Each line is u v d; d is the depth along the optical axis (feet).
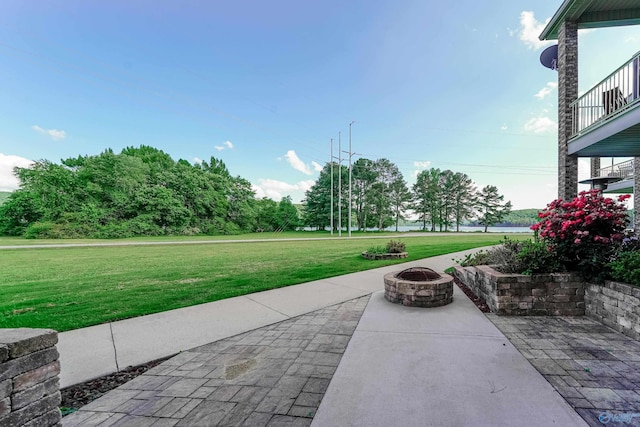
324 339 10.78
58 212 101.91
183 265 30.07
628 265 10.77
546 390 6.93
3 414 4.55
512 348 9.50
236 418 6.14
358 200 160.56
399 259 32.68
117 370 8.68
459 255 36.04
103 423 6.07
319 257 36.45
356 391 7.11
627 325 10.36
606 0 22.45
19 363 4.82
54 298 16.94
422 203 163.12
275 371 8.34
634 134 18.81
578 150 22.95
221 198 142.51
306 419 6.03
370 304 15.37
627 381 7.29
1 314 13.97
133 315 13.85
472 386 7.19
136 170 117.50
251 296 17.26
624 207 13.07
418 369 8.18
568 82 24.36
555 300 12.91
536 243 14.84
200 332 11.73
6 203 102.58
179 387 7.57
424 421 5.85
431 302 14.53
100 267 29.01
